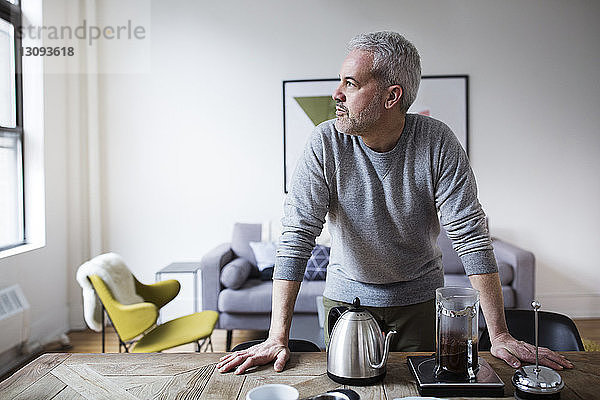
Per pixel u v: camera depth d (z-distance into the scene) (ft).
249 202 15.75
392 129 5.20
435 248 6.00
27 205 13.55
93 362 4.83
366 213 5.47
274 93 15.61
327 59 15.51
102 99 15.57
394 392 4.13
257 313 13.03
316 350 5.55
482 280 5.15
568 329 5.91
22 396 4.15
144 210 15.74
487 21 15.38
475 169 15.58
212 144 15.70
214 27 15.57
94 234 15.38
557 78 15.44
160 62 15.60
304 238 5.24
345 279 5.92
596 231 15.60
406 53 4.96
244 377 4.45
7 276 11.94
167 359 4.87
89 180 15.38
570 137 15.53
